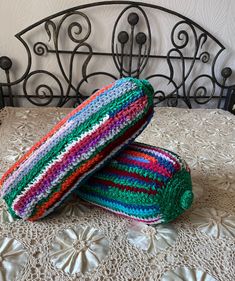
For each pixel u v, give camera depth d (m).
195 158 0.94
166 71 1.54
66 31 1.32
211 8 1.44
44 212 0.58
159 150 0.60
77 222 0.61
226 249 0.56
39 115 1.25
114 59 1.42
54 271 0.49
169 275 0.50
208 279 0.50
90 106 0.56
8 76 1.32
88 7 1.29
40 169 0.55
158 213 0.55
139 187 0.54
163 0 1.36
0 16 1.23
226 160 0.94
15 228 0.59
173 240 0.58
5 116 1.23
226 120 1.33
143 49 1.45
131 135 0.56
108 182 0.57
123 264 0.52
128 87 0.55
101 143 0.53
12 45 1.30
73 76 1.43
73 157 0.53
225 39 1.55
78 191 0.63
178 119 1.31
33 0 1.23
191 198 0.56
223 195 0.74
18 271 0.49
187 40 1.46
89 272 0.50
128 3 1.31
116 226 0.61
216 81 1.60
